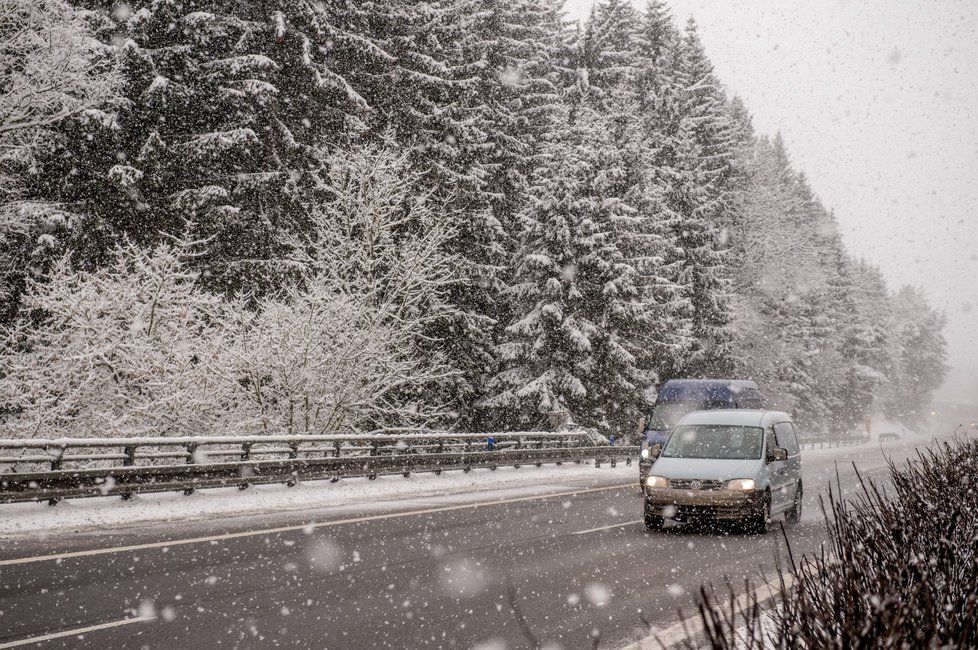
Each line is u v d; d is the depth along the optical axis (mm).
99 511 13750
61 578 9000
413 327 27500
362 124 28938
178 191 25938
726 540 13086
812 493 22094
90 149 24719
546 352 36344
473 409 37031
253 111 26391
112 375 19484
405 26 34312
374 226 26297
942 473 7223
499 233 36344
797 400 69812
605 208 37219
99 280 19781
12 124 22281
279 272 26359
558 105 43062
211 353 20328
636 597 8680
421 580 9406
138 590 8516
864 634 2811
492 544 12227
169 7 24156
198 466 16125
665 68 52062
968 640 3113
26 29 21266
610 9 48500
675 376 47469
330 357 22359
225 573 9500
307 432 22547
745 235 57031
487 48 39812
